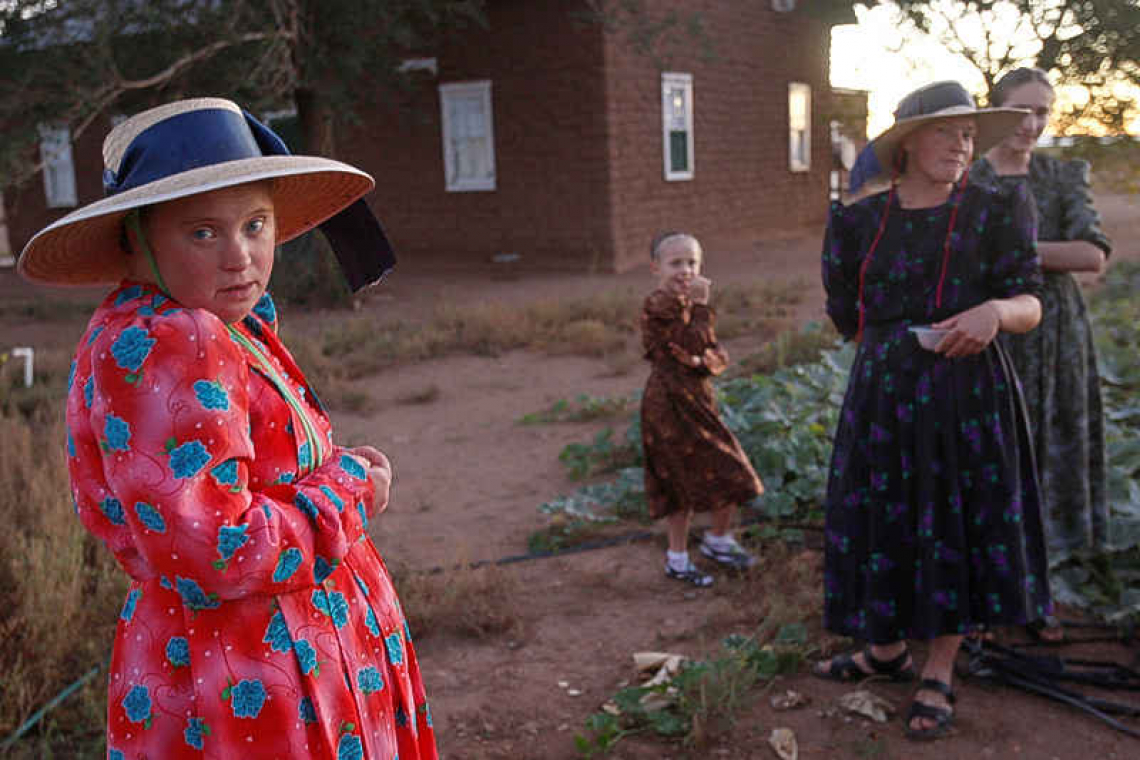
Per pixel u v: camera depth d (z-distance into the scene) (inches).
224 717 65.2
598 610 175.5
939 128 126.7
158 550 60.9
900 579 131.6
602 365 388.2
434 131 714.8
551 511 215.2
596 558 198.7
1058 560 157.5
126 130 67.0
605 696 145.9
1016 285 128.9
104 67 453.4
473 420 317.4
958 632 127.6
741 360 362.3
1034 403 153.3
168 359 61.4
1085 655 148.9
